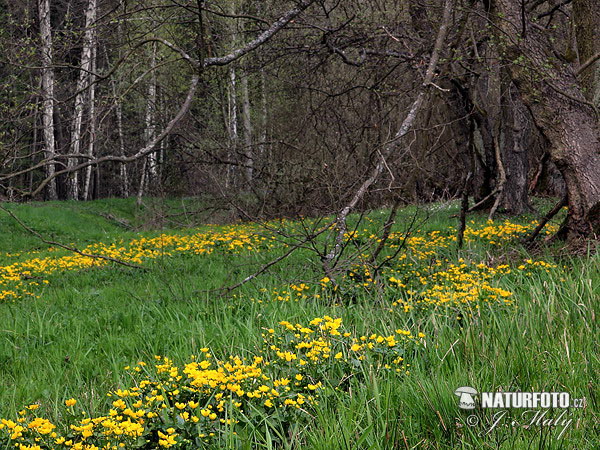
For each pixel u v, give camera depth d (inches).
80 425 153.7
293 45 407.5
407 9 392.2
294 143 517.7
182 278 373.1
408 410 151.3
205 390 157.0
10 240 816.3
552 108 307.6
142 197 1103.6
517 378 161.9
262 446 139.6
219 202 664.4
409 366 178.1
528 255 319.6
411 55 355.6
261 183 554.3
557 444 131.5
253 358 201.9
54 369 226.8
